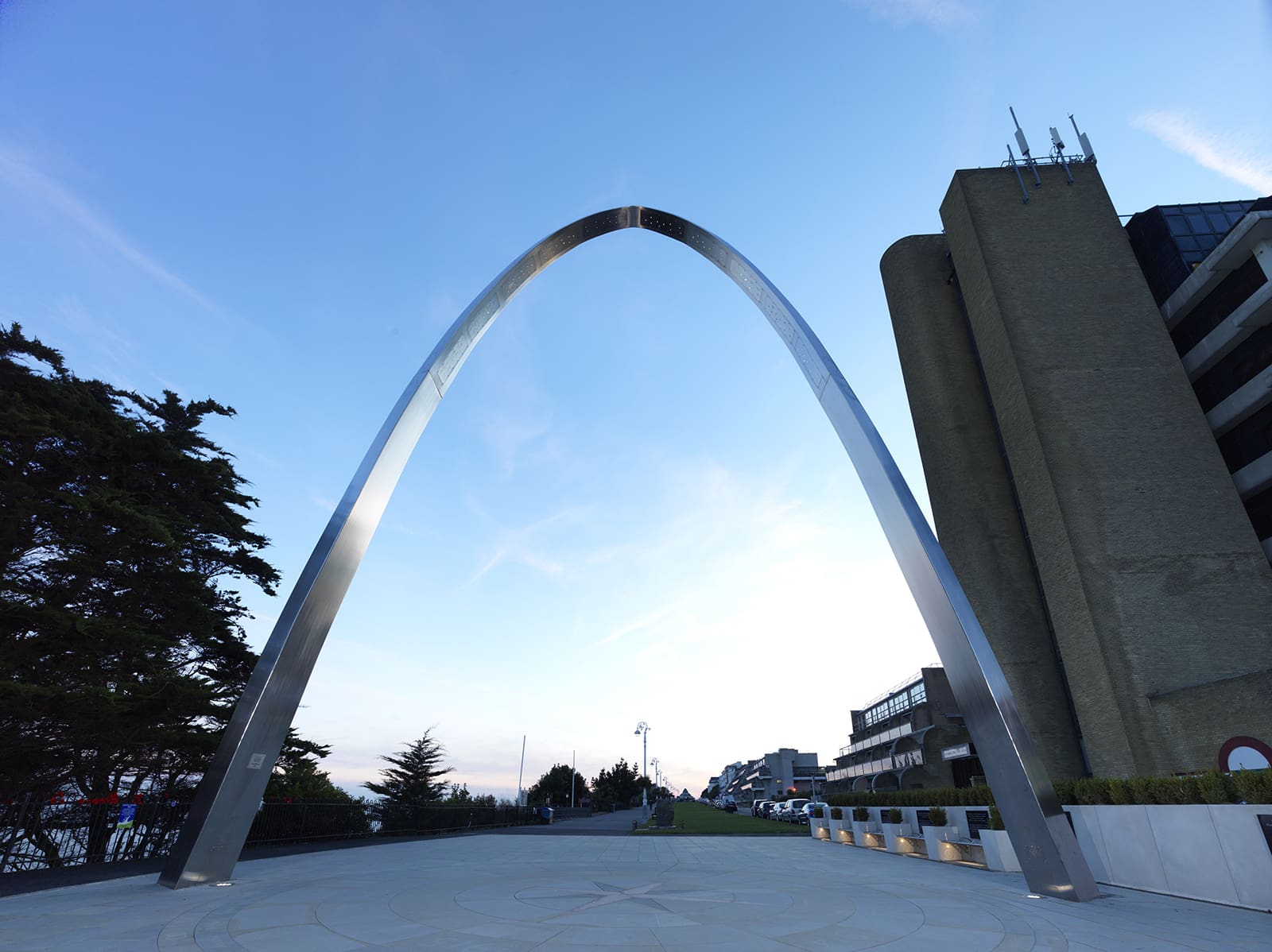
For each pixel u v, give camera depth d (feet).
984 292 81.20
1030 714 70.03
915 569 36.83
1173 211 86.63
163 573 53.52
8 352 49.57
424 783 145.79
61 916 24.27
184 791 56.34
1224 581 64.44
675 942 20.08
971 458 82.23
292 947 19.35
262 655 36.19
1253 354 76.59
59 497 46.65
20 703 37.83
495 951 18.83
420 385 47.34
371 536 42.37
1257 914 24.72
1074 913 25.18
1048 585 70.28
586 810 238.68
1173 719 57.82
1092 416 72.69
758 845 69.26
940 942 20.22
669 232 72.79
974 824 45.91
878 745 165.89
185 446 62.08
